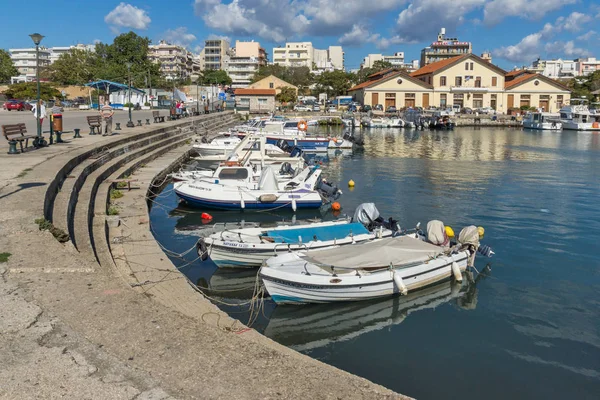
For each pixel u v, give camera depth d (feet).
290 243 44.68
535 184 93.45
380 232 48.03
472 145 173.99
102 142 85.40
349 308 38.27
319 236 47.19
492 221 64.64
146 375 16.60
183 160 107.65
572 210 71.46
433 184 92.68
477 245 46.06
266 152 93.76
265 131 146.41
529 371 29.94
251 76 487.61
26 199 39.86
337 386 16.57
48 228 32.60
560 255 50.90
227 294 40.42
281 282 36.70
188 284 34.30
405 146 168.86
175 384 16.19
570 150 158.51
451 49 553.23
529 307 38.86
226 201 66.69
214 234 46.47
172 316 20.83
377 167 115.75
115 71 321.11
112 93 248.52
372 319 36.78
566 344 33.19
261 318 36.52
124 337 18.98
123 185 67.36
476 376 29.40
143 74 310.04
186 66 563.89
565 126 257.96
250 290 41.16
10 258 26.78
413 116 261.03
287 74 424.05
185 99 248.52
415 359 31.35
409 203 75.46
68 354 17.66
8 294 22.48
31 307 21.24
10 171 52.95
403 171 109.50
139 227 48.85
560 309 38.50
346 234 47.91
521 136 217.56
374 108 306.35
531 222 64.23
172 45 529.86
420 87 308.19
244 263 44.86
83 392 15.58
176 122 157.69
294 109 305.32
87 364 17.10
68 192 48.32
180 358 17.69
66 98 292.61
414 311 38.06
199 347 18.48
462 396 27.40
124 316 20.66
